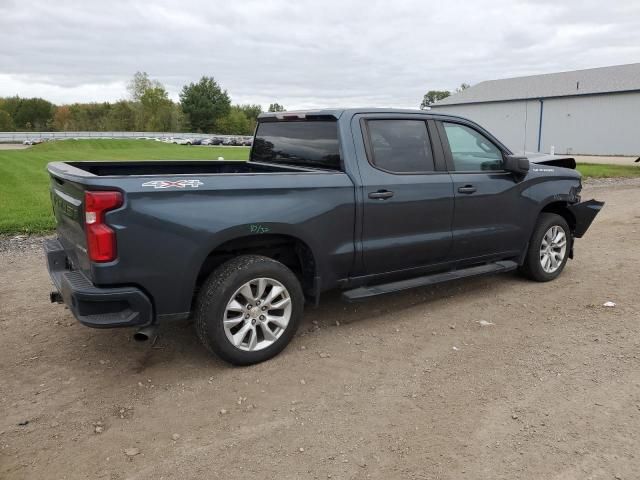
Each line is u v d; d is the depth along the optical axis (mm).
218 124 107062
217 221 3727
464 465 2893
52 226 8938
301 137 4930
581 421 3285
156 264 3562
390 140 4707
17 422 3336
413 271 4980
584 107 37938
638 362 4055
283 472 2854
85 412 3451
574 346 4363
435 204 4883
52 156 31562
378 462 2930
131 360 4180
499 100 43469
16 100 117438
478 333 4668
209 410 3467
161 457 2990
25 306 5348
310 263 4352
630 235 8719
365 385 3768
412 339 4551
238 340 3959
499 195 5379
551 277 6152
